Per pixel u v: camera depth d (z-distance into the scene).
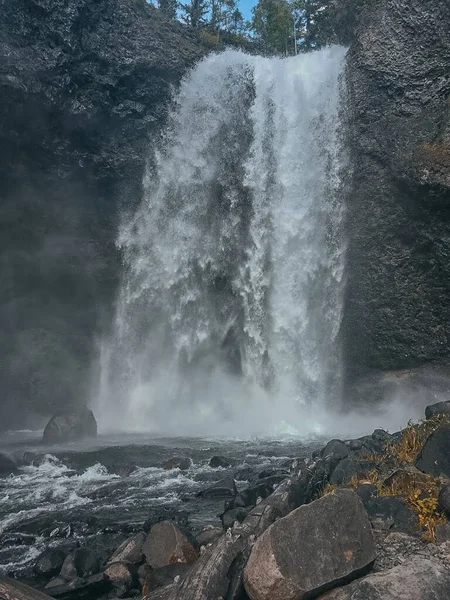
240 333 23.97
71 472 12.69
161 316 24.47
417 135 20.91
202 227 24.59
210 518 9.16
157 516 9.02
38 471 12.86
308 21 35.12
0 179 21.00
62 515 9.59
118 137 23.41
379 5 22.30
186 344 24.38
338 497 6.11
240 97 25.14
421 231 20.89
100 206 23.44
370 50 22.08
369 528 6.11
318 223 23.19
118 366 24.30
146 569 6.97
